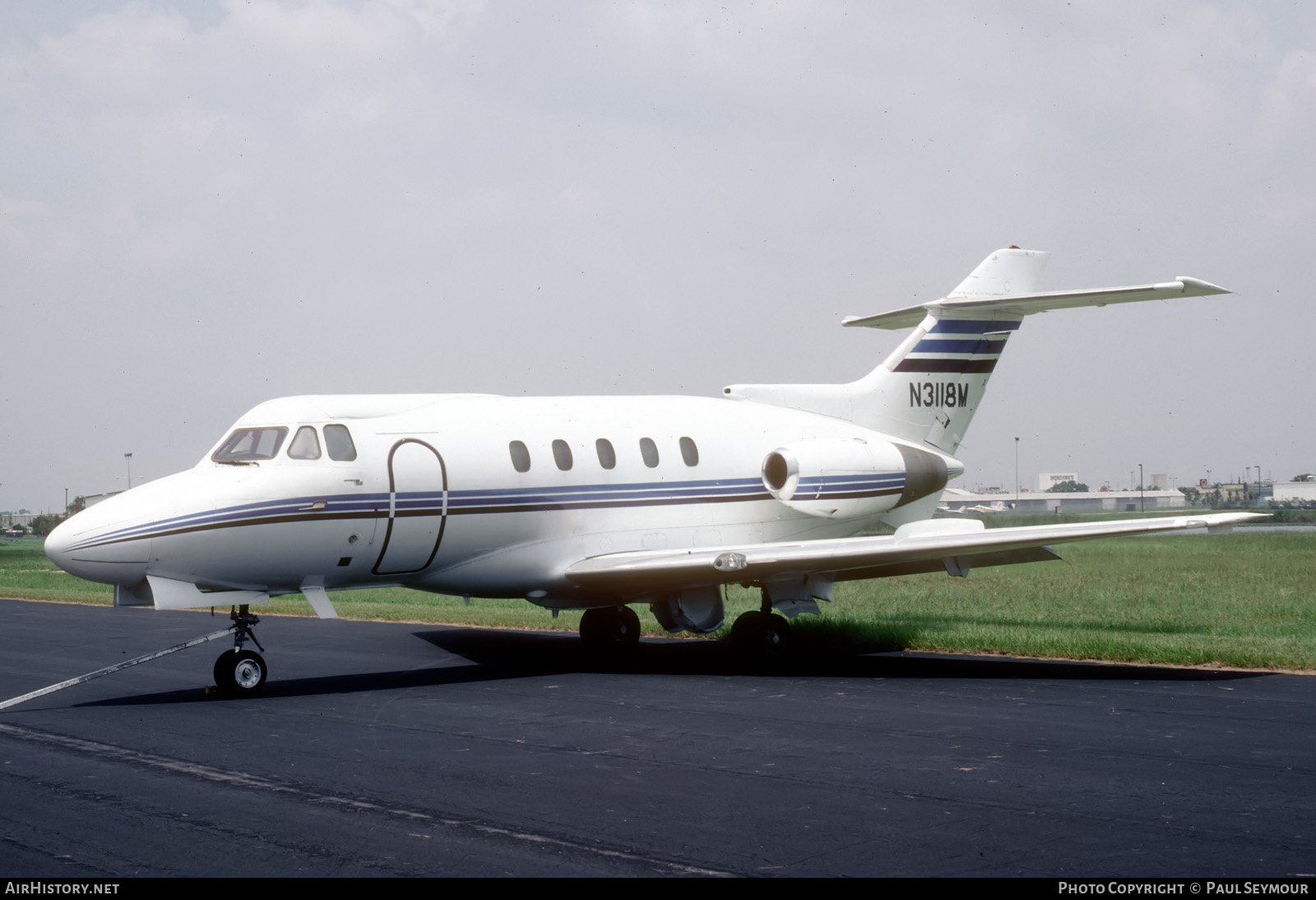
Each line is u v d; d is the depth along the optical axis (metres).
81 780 8.03
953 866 6.00
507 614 21.34
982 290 18.03
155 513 11.84
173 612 23.59
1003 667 14.02
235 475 12.40
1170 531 13.09
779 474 16.41
